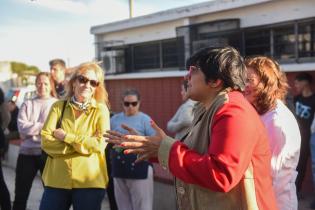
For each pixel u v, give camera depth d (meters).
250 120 2.07
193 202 2.20
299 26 7.40
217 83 2.19
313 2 7.10
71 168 3.81
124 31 11.98
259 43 8.11
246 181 2.10
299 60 7.39
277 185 2.67
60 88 5.81
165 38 10.59
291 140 2.70
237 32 8.41
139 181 4.82
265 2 7.85
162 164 2.13
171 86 10.23
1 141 5.36
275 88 2.77
